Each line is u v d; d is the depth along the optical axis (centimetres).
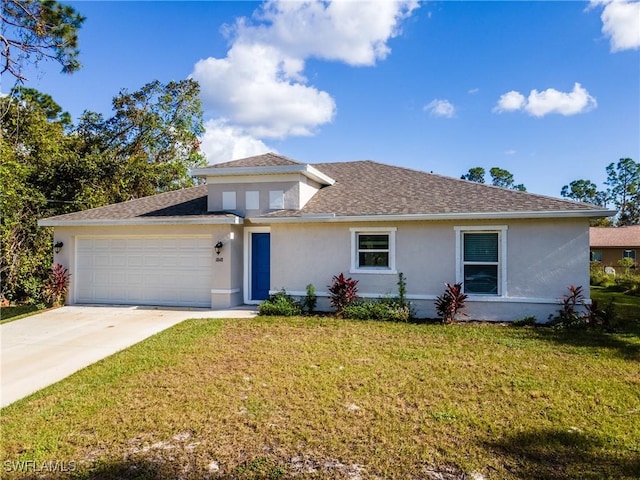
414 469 398
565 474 386
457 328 1023
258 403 560
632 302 1778
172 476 391
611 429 476
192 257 1348
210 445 450
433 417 511
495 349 827
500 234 1132
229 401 569
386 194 1363
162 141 3092
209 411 537
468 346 851
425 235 1182
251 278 1380
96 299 1414
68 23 1157
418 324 1073
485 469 396
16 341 928
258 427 490
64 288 1397
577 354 790
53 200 1991
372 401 564
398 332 977
